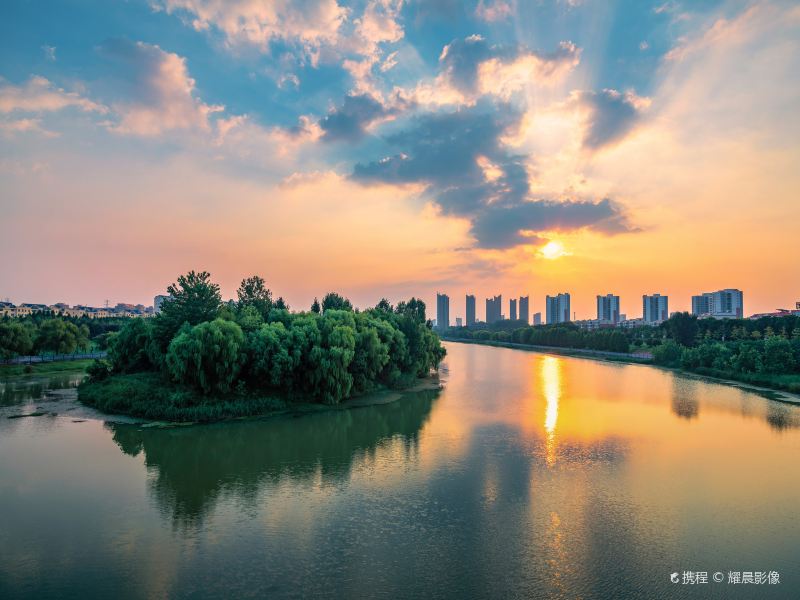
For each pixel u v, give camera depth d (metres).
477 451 53.00
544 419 69.44
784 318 151.25
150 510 37.38
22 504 38.44
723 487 42.47
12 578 28.11
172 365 71.38
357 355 84.06
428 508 37.84
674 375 122.44
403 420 68.50
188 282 85.19
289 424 65.31
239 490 41.50
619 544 32.38
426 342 114.56
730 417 70.75
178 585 27.48
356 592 26.88
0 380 101.94
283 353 73.62
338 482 43.44
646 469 47.12
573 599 26.30
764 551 31.48
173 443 55.53
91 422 64.56
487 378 116.94
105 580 27.98
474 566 29.58
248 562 29.95
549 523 35.31
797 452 52.88
